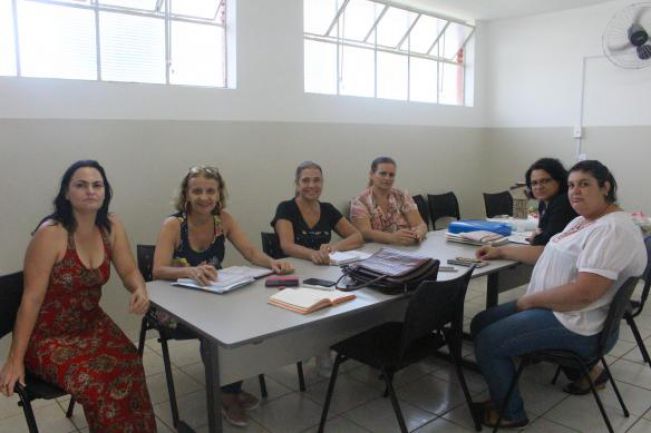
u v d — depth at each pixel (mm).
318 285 2188
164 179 3348
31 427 1791
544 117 5297
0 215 2805
